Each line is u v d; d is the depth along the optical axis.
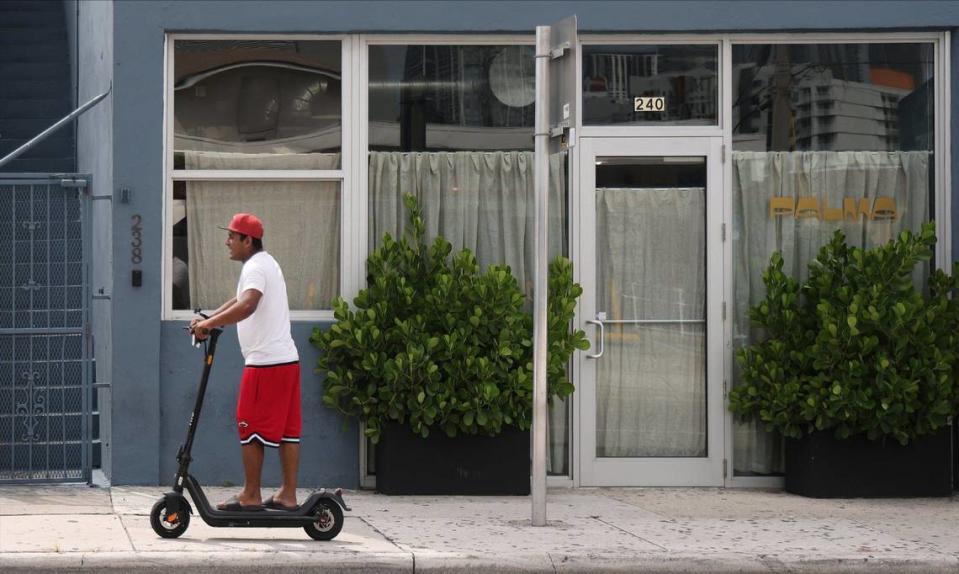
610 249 12.08
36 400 11.55
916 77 12.22
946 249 12.13
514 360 11.39
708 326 12.05
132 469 11.48
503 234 12.01
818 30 12.00
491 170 12.01
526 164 12.02
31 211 11.55
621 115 12.08
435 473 11.38
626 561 8.69
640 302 12.11
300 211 11.91
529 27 11.81
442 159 11.97
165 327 11.57
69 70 17.39
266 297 8.99
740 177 12.12
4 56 17.58
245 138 11.85
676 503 11.20
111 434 11.50
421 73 11.98
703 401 12.12
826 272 11.76
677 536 9.56
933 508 11.05
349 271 11.83
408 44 11.95
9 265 13.22
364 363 11.14
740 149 12.12
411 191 11.93
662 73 12.09
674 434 12.12
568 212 12.03
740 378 12.08
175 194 11.77
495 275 11.27
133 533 9.22
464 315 11.32
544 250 9.91
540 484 9.95
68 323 13.02
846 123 12.20
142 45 11.59
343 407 11.55
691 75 12.12
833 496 11.49
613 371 12.08
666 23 11.87
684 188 12.12
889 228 12.21
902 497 11.56
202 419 11.58
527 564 8.58
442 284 11.24
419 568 8.47
